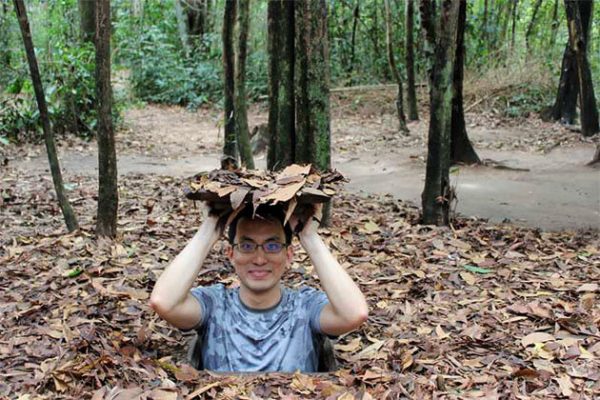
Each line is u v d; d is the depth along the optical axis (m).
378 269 5.05
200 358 3.38
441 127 6.34
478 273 4.98
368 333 3.79
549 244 5.92
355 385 3.02
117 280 4.63
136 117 17.78
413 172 10.19
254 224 3.11
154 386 2.99
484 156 11.70
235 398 2.88
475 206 8.00
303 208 3.09
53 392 2.96
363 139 13.62
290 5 5.98
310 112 5.97
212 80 21.02
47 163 10.55
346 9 20.30
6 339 3.57
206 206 3.12
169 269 3.10
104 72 5.39
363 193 8.72
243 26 7.00
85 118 12.97
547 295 4.45
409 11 15.00
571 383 3.06
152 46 21.44
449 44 6.20
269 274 3.18
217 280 4.62
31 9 14.92
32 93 12.53
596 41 18.77
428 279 4.79
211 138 14.43
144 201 7.49
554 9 18.58
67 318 3.87
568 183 9.34
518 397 2.95
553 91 16.55
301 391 2.93
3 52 12.66
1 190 8.11
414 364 3.24
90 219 6.64
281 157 6.26
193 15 23.91
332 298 3.09
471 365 3.29
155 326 3.79
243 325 3.25
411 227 6.39
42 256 5.25
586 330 3.75
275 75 6.37
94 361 3.11
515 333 3.75
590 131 13.18
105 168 5.58
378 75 19.69
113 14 21.77
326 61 5.97
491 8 19.42
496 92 16.70
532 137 13.52
